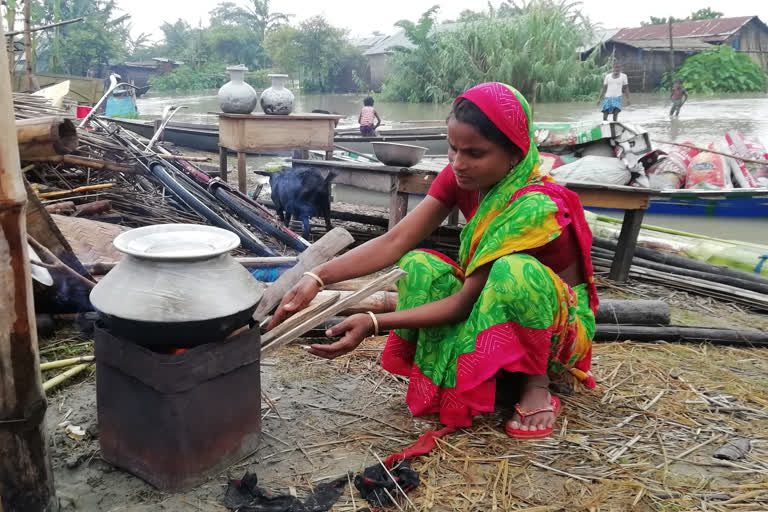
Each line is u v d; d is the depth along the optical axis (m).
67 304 3.14
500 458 2.17
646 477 2.09
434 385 2.33
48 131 3.02
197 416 1.89
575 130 6.71
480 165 2.16
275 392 2.62
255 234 5.07
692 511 1.90
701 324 3.79
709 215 6.35
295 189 5.15
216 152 11.73
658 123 18.64
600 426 2.42
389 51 41.78
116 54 47.94
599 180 6.23
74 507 1.84
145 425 1.89
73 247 3.68
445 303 2.27
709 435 2.38
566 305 2.29
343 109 28.47
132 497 1.89
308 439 2.26
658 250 5.20
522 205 2.19
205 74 59.81
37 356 1.59
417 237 2.48
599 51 31.97
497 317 2.20
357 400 2.58
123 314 1.71
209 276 1.77
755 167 7.21
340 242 2.70
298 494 1.94
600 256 5.08
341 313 3.22
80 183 5.46
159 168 5.50
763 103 26.86
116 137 6.13
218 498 1.89
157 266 1.73
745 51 38.84
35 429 1.62
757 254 4.84
